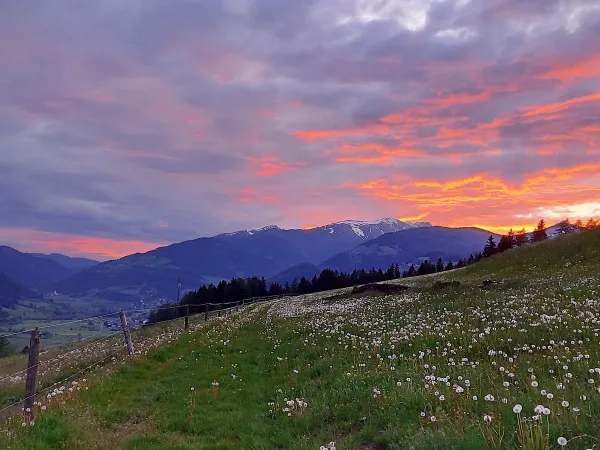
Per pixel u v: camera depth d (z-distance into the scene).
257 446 10.00
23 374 21.89
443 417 8.33
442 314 22.88
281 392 14.05
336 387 12.66
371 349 16.52
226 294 130.88
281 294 129.50
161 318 89.88
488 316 19.77
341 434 9.59
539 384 9.76
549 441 6.81
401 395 10.05
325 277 145.38
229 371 18.42
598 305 17.78
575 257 41.12
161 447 10.34
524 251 51.53
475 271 54.00
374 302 36.84
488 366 11.63
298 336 24.52
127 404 14.23
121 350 24.69
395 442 8.28
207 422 12.23
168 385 16.53
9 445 9.73
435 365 12.73
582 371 10.25
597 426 6.89
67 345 38.09
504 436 7.20
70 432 11.00
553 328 14.86
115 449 10.38
